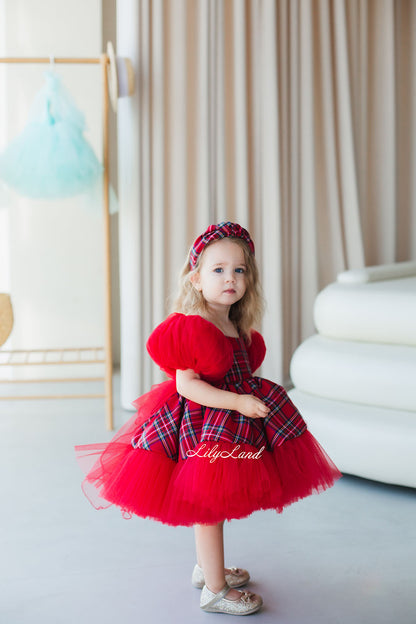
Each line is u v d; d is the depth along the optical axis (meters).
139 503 1.34
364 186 3.42
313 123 3.19
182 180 2.95
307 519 1.91
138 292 2.94
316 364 2.21
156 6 2.82
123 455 1.44
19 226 3.51
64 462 2.36
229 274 1.43
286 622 1.41
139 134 2.87
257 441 1.38
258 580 1.58
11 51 3.39
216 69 2.99
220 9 2.96
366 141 3.42
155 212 2.93
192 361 1.35
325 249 3.35
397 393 2.03
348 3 3.25
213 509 1.29
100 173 2.65
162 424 1.40
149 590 1.54
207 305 1.49
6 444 2.54
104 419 2.88
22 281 3.55
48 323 3.59
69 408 3.05
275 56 3.02
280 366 3.13
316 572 1.62
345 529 1.85
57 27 3.41
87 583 1.57
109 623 1.41
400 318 2.13
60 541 1.79
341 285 2.42
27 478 2.21
